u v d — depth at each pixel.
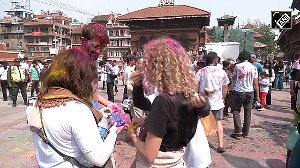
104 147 1.59
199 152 2.15
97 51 2.46
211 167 4.09
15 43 67.44
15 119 7.41
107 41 2.49
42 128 1.53
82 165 1.60
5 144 5.07
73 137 1.51
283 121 7.24
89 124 1.53
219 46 22.89
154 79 1.60
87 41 2.42
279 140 5.48
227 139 5.52
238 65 5.43
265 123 7.00
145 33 36.78
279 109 9.09
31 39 66.25
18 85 9.57
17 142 5.20
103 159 1.56
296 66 3.79
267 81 8.80
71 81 1.61
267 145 5.16
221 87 4.59
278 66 15.89
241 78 5.39
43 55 63.19
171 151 1.63
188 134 1.65
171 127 1.55
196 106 1.61
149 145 1.54
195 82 1.68
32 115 1.55
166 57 1.58
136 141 1.69
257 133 6.00
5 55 26.64
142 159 1.67
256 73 5.50
